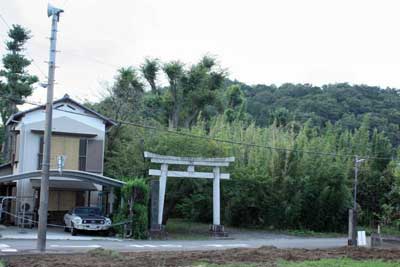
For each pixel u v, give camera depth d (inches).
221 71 2476.6
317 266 707.4
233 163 1812.3
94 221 1294.3
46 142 928.3
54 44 944.3
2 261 681.0
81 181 1451.8
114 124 1600.6
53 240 1142.3
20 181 1472.7
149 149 1605.6
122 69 2135.8
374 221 2139.5
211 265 693.9
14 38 2057.1
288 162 1892.2
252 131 1989.4
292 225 1881.2
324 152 1977.1
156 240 1307.8
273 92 3895.2
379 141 2277.3
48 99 935.0
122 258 755.4
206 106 2578.7
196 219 2048.5
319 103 3380.9
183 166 1566.2
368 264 746.2
